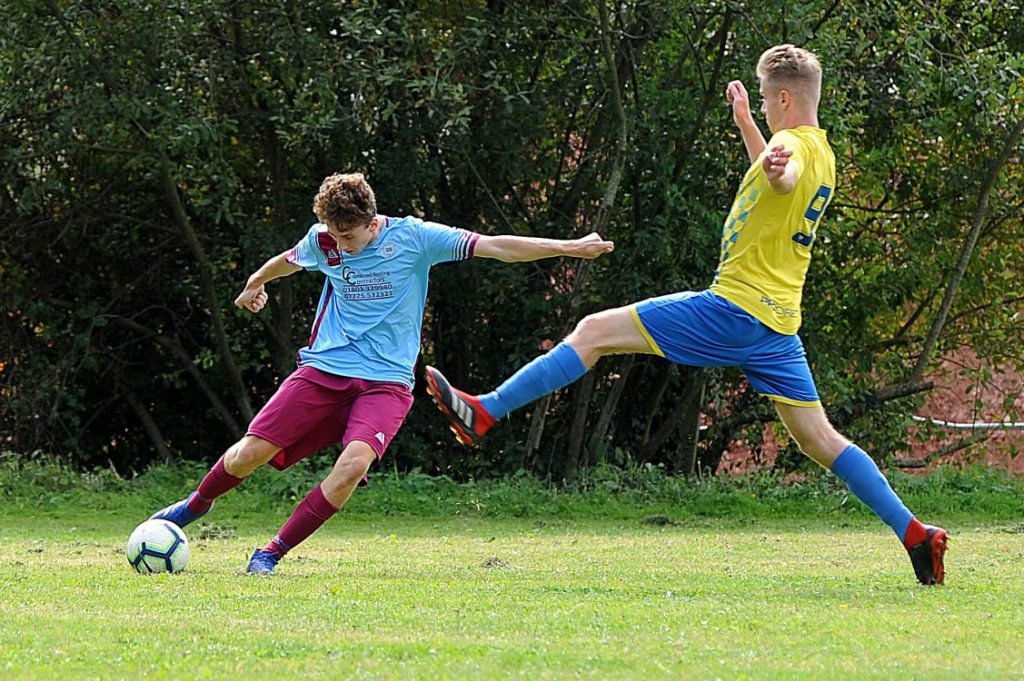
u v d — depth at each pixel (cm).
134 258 4531
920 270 4522
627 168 4175
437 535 3178
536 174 4294
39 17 3838
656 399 4581
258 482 3962
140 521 3478
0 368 4500
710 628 1343
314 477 3931
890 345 4844
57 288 4556
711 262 4112
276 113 3850
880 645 1255
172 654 1187
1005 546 2762
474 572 2036
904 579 1884
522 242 1914
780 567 2205
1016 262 4812
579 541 2928
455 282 4300
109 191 4359
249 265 4212
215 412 4584
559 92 4175
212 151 3878
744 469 4912
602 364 4569
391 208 4225
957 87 4028
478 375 4656
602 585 1777
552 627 1341
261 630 1321
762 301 1692
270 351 4588
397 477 4025
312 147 4188
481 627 1343
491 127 4138
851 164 4434
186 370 4631
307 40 3781
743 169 4088
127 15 3747
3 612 1454
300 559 2355
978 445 4975
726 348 1709
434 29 4109
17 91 3872
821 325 4453
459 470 4562
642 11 4009
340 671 1105
